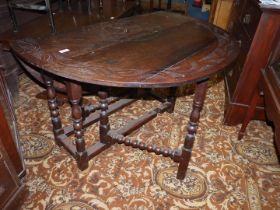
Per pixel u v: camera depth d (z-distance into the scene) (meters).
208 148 1.68
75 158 1.45
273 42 1.48
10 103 1.36
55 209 1.25
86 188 1.36
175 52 1.23
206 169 1.53
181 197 1.35
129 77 0.99
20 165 1.28
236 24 2.07
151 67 1.08
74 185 1.37
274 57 1.49
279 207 1.33
